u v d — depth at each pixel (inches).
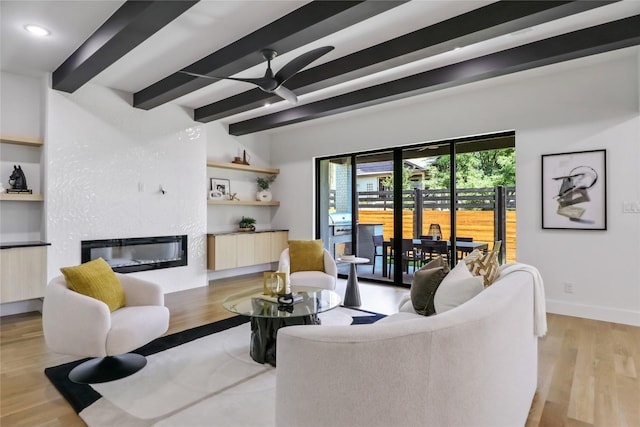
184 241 208.7
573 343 122.1
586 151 149.3
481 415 52.2
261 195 264.4
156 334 102.7
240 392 89.2
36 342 123.8
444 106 190.7
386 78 162.6
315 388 46.1
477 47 131.0
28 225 164.7
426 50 119.1
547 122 159.0
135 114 187.6
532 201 162.6
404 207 215.8
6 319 150.3
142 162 190.4
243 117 233.3
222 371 100.8
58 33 123.2
